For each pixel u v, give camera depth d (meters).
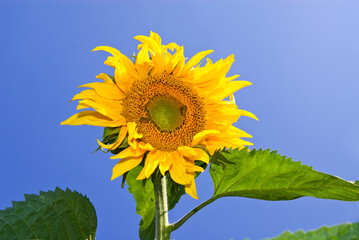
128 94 0.98
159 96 0.99
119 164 0.95
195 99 1.00
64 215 0.97
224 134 1.00
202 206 1.01
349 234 0.71
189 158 0.98
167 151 0.98
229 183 1.02
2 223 0.93
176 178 0.97
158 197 0.98
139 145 0.96
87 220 0.99
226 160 0.98
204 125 1.00
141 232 1.09
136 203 1.08
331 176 0.95
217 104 1.01
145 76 0.99
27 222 0.94
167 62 0.99
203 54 0.99
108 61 0.96
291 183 0.99
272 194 1.02
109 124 0.95
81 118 0.96
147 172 0.94
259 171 1.00
